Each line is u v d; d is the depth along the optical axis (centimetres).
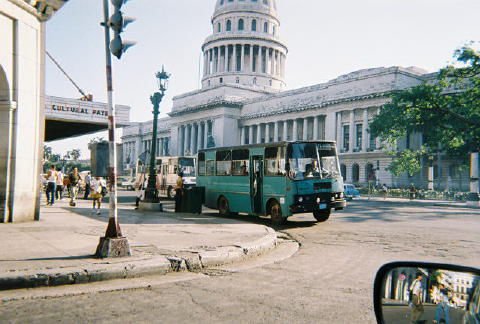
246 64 10381
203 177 2092
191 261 773
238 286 638
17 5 1237
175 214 1808
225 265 824
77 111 1973
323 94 7500
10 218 1246
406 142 6334
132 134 12900
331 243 1157
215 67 10431
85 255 758
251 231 1226
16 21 1253
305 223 1697
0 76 1229
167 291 600
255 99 8775
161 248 870
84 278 638
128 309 504
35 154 1327
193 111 9688
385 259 902
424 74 6450
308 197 1552
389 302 232
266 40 10169
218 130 9000
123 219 1489
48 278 608
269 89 9856
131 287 614
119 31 772
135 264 700
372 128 4466
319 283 664
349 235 1330
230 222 1496
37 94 1334
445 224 1677
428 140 4131
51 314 479
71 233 1041
